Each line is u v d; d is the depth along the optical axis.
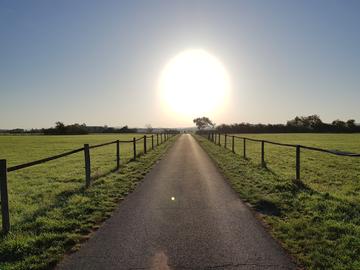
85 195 9.90
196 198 9.48
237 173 14.20
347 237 5.98
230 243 5.89
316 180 13.37
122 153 26.92
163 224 7.03
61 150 34.84
